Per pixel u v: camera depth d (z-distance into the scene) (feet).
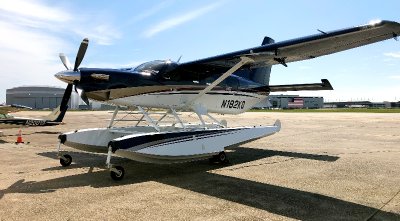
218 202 11.62
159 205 11.25
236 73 26.78
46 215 10.15
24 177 15.66
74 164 19.22
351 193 12.91
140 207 11.02
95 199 11.97
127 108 21.11
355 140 32.35
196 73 21.83
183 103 21.40
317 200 11.93
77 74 17.02
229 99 24.80
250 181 14.97
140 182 14.80
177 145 17.44
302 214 10.36
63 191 13.11
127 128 21.17
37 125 38.88
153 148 16.44
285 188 13.65
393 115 97.19
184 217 10.00
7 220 9.67
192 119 71.56
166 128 22.03
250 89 26.58
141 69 19.97
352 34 16.10
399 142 30.50
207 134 19.13
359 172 16.94
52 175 16.16
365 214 10.43
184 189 13.52
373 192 13.07
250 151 24.89
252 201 11.75
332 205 11.34
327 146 27.81
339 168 18.06
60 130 44.70
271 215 10.23
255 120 71.67
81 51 18.90
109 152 15.12
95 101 18.43
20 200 11.79
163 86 20.02
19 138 29.91
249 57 19.08
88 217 9.98
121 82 18.24
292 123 60.64
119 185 14.20
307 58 20.85
